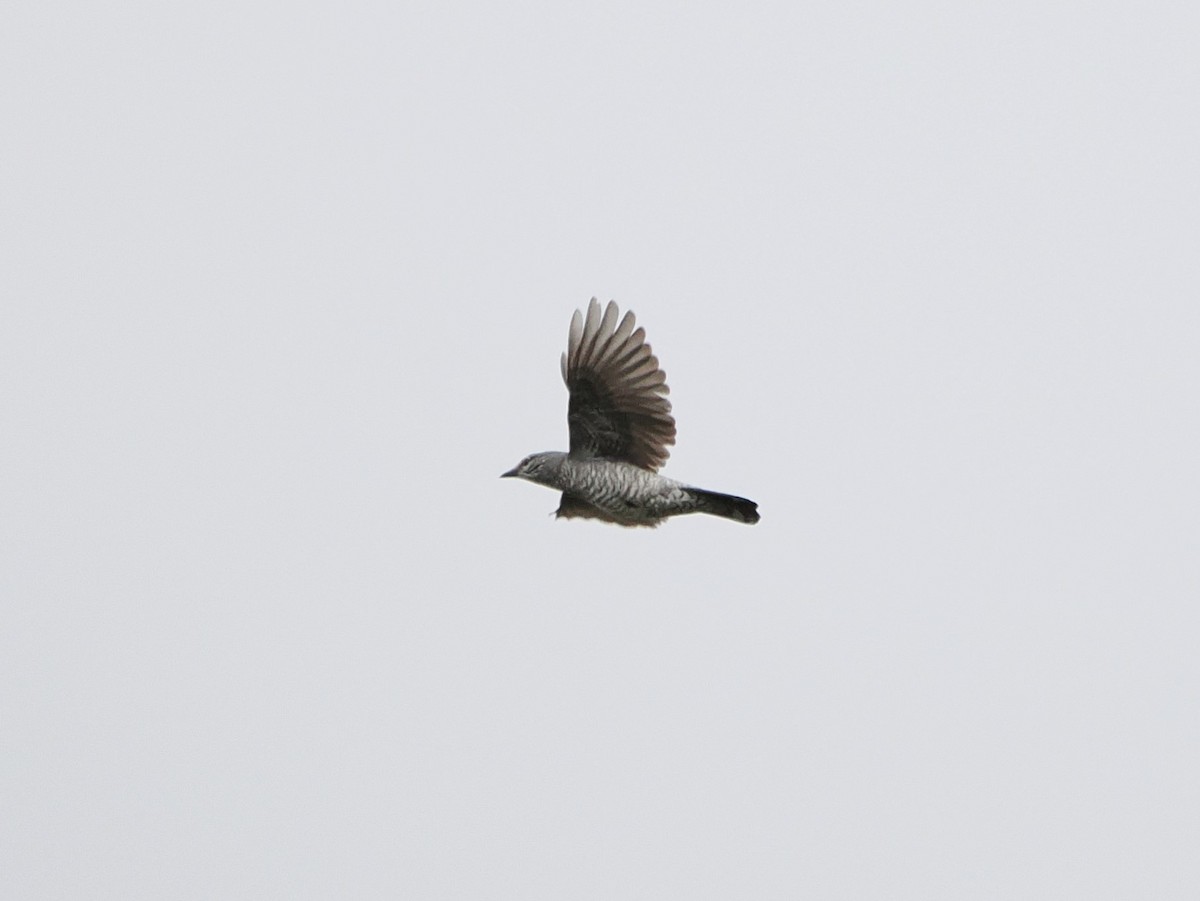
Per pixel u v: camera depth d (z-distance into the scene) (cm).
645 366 1522
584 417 1555
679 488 1539
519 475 1580
